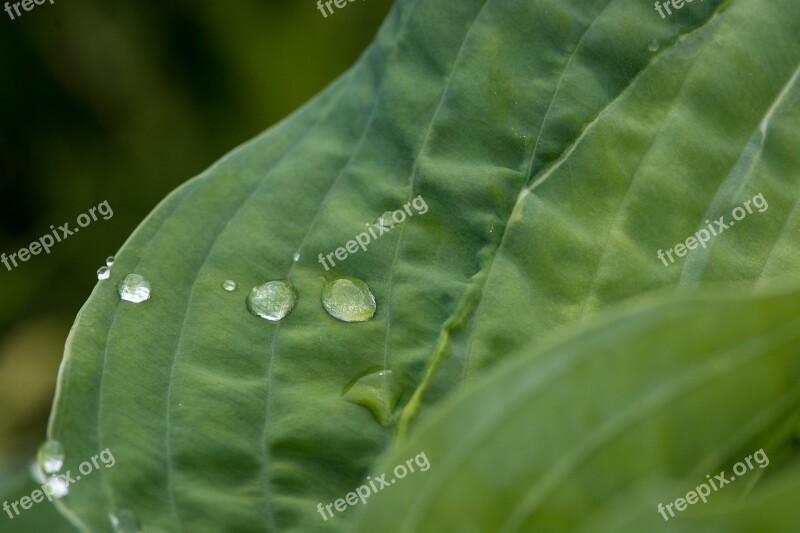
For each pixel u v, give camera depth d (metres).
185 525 0.29
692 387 0.26
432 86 0.30
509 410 0.26
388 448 0.29
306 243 0.30
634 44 0.30
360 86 0.31
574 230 0.30
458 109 0.30
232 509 0.29
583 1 0.30
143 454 0.29
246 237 0.30
